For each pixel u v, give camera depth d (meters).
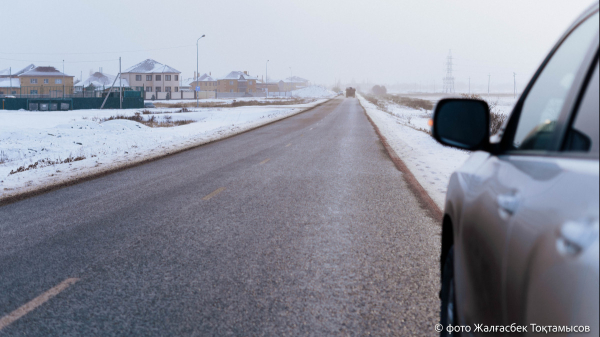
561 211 1.32
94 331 3.75
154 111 56.25
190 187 10.48
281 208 8.27
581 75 1.70
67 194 10.04
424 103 91.88
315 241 6.22
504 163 2.18
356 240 6.25
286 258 5.52
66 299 4.40
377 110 58.53
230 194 9.60
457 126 2.67
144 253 5.79
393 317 3.91
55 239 6.52
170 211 8.15
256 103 90.06
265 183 10.84
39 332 3.75
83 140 21.91
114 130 28.28
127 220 7.55
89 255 5.75
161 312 4.09
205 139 22.73
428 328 3.70
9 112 51.09
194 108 65.56
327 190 9.92
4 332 3.76
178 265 5.32
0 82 140.25
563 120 1.72
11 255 5.84
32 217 7.96
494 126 20.55
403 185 10.46
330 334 3.64
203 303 4.26
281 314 4.01
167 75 139.88
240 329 3.75
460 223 2.48
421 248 5.86
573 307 1.16
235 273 5.04
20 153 17.81
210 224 7.20
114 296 4.45
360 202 8.71
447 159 14.81
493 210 1.90
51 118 40.12
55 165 14.60
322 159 15.03
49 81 138.62
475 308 2.06
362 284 4.66
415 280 4.74
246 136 24.11
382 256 5.55
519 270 1.49
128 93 70.44
